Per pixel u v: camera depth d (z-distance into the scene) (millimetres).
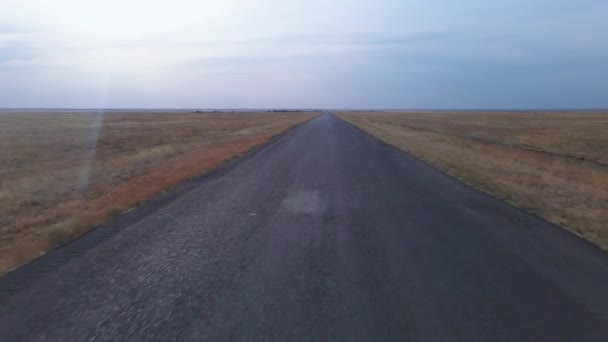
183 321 4008
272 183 12336
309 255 6031
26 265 5578
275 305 4359
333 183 12375
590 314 4180
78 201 10047
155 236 6969
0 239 7129
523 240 6820
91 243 6570
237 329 3842
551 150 25875
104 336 3736
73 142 30016
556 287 4875
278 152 21203
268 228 7504
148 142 30062
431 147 24172
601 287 4883
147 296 4594
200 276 5191
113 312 4207
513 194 10656
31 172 16062
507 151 22953
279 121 72938
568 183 12461
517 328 3895
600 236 7062
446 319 4062
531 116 101875
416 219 8227
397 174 14203
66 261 5730
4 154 22422
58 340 3678
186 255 6008
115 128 48781
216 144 26953
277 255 6023
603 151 25859
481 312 4219
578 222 7969
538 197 10297
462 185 12148
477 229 7504
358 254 6090
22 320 4047
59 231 6957
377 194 10766
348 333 3770
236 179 13039
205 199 10039
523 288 4844
